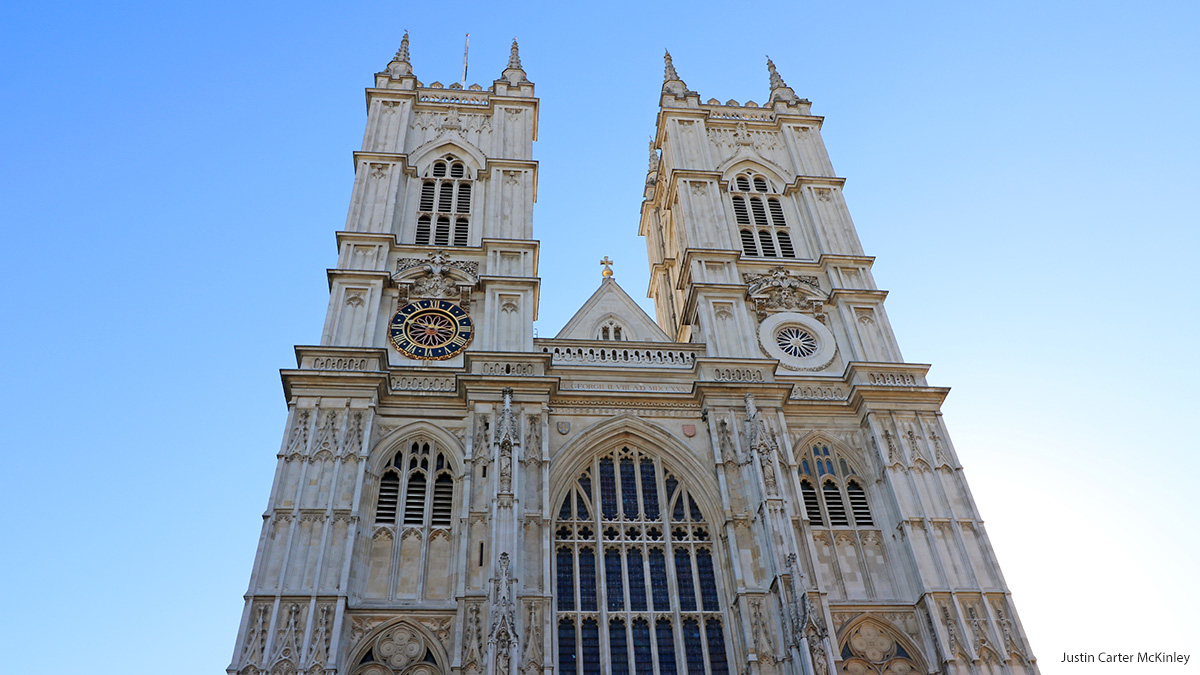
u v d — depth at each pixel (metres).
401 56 65.50
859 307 52.56
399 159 56.28
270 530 38.44
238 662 34.56
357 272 49.28
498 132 59.59
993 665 37.59
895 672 38.44
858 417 47.12
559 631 38.44
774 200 59.53
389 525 40.59
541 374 45.75
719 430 44.31
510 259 51.72
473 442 42.25
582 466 43.69
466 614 36.59
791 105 66.06
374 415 43.19
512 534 38.22
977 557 41.28
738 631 38.44
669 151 61.94
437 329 48.38
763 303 51.97
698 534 42.25
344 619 36.62
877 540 42.91
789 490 42.19
